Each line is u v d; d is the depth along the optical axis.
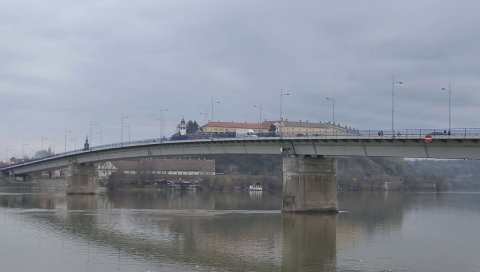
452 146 77.62
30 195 162.50
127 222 81.94
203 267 47.50
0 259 50.44
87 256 52.19
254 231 71.75
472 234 69.94
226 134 129.12
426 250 57.12
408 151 84.12
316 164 101.81
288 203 100.94
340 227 76.88
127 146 152.00
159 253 54.12
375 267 48.12
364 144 90.12
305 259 51.62
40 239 62.94
